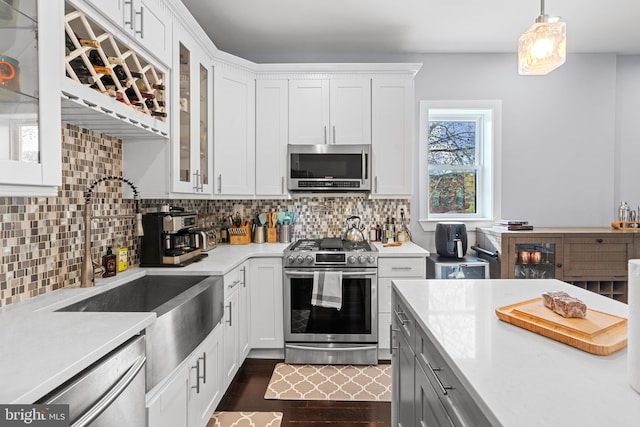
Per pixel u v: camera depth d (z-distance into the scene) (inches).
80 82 54.2
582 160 143.1
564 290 63.5
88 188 73.5
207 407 73.9
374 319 108.5
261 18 113.9
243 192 121.3
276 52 139.4
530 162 143.0
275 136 124.9
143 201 94.2
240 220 134.0
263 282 111.4
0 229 53.1
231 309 91.5
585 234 121.3
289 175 123.3
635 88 144.7
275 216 135.1
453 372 37.4
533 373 33.4
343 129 124.4
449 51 139.3
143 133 77.9
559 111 142.3
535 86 141.9
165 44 80.4
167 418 55.3
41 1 43.4
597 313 46.9
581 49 138.1
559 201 143.6
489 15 112.7
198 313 66.9
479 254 137.7
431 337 43.6
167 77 84.0
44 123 44.0
